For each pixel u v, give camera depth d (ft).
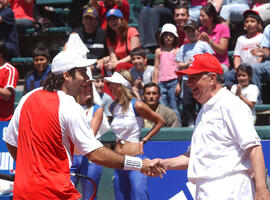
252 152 25.13
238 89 49.93
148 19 67.67
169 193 42.73
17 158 25.62
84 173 40.57
